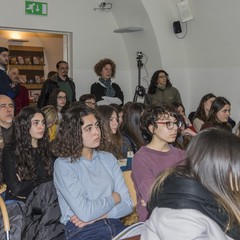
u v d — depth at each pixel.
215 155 1.10
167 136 2.15
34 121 2.54
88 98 4.44
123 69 6.66
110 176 2.06
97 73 5.96
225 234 1.09
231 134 1.16
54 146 2.01
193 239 1.02
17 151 2.49
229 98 5.59
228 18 5.27
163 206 1.12
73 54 6.16
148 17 5.87
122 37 6.59
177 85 6.23
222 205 1.08
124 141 2.94
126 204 2.03
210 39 5.69
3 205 1.90
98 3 6.27
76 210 1.84
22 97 5.48
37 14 5.77
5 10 5.55
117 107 3.39
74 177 1.90
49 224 1.91
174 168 1.18
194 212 1.06
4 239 1.96
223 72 5.65
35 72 8.19
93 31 6.28
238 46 5.29
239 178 1.09
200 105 4.59
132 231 1.55
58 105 4.56
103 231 1.88
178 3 5.79
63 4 5.97
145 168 2.11
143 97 6.14
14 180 2.42
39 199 1.93
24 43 8.07
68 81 5.66
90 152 2.03
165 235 1.06
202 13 5.61
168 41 6.05
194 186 1.09
